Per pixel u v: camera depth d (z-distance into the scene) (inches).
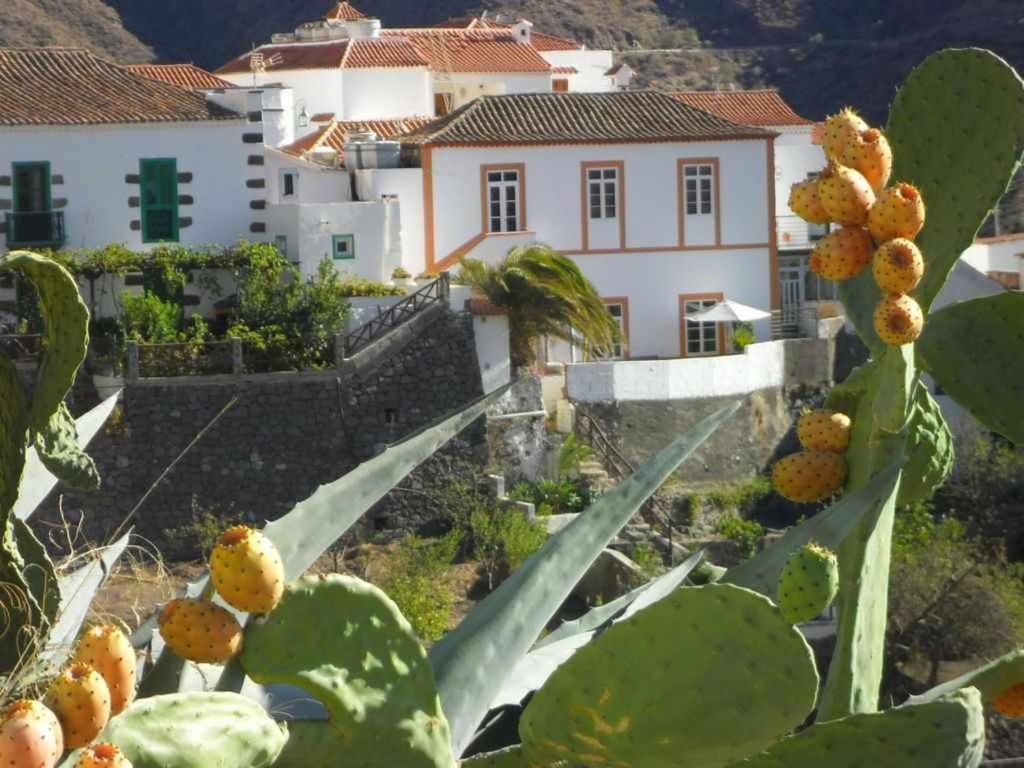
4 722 144.9
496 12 4690.0
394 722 177.8
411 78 2559.1
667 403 1608.0
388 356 1475.1
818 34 4384.8
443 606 1193.4
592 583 1204.5
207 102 1615.4
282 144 2191.2
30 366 1349.7
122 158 1579.7
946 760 192.7
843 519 213.6
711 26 4564.5
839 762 193.6
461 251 1736.0
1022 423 259.6
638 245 1795.0
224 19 4847.4
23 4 4672.7
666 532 1449.3
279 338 1454.2
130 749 158.9
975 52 253.1
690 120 1828.2
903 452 229.5
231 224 1603.1
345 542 1385.3
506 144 1763.0
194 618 169.0
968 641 952.9
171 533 1204.5
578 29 4603.8
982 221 254.4
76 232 1572.3
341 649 176.2
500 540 1326.3
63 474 180.9
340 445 1454.2
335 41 2659.9
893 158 261.0
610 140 1779.0
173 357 1423.5
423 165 1755.7
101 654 157.4
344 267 1610.5
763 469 1663.4
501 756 197.2
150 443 1409.9
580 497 1469.0
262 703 215.9
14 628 188.5
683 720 181.0
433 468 1446.9
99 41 4697.3
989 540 1253.7
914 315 221.9
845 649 228.1
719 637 179.2
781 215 2066.9
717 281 1812.3
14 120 1551.4
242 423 1432.1
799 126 2420.0
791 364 1721.2
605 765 187.5
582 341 1608.0
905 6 4320.9
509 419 1491.1
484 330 1505.9
